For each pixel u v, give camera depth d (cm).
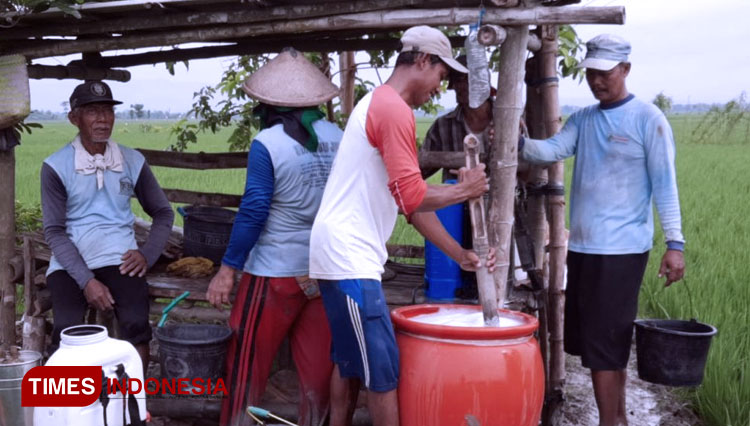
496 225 328
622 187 346
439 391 269
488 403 267
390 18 322
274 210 318
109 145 380
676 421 425
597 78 345
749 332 511
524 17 300
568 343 370
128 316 364
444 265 352
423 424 275
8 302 402
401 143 261
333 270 273
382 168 271
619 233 345
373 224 277
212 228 434
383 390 275
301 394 333
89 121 362
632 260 346
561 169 404
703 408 426
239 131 657
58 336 361
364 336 272
